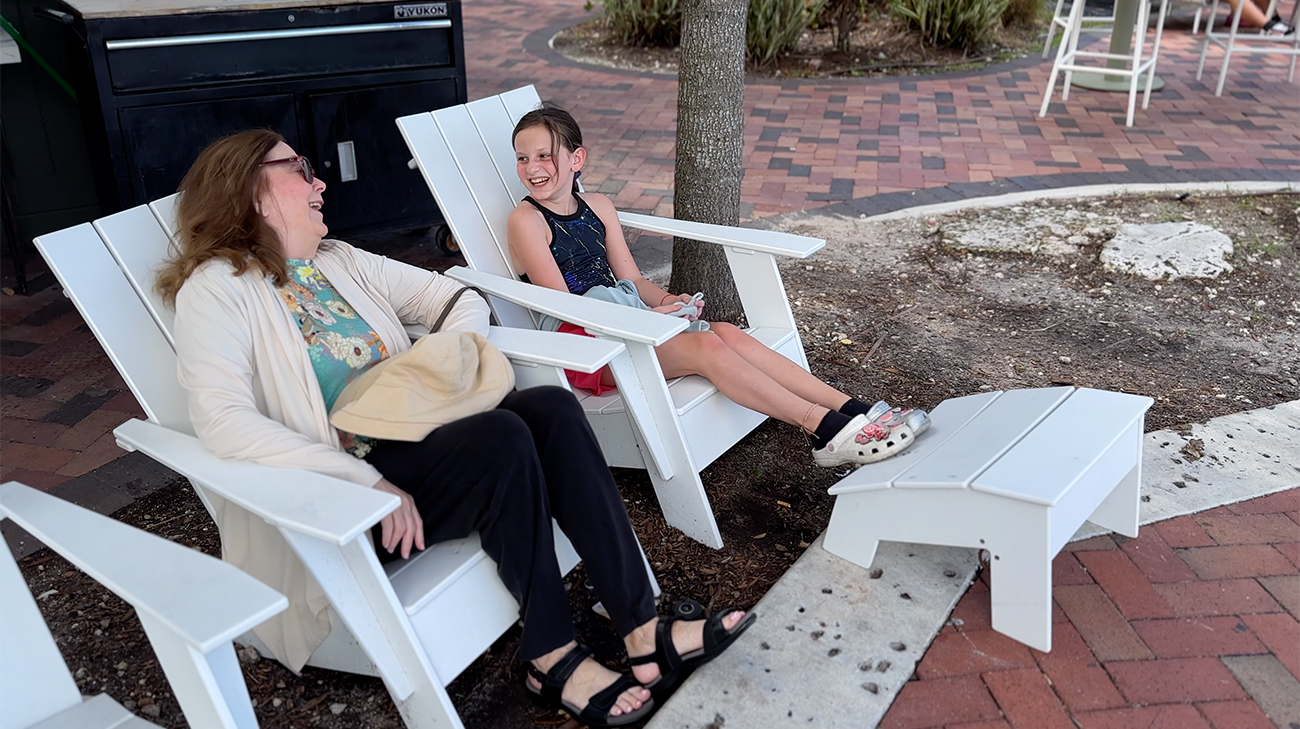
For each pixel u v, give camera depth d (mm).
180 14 3570
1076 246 4559
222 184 2064
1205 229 4551
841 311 3963
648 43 8812
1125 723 1938
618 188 5398
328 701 2102
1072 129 6508
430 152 2975
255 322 2016
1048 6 10562
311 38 3875
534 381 2260
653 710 2061
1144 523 2570
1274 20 9109
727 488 2826
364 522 1586
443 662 1902
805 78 7930
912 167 5750
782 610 2258
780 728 1938
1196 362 3578
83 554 1533
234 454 1863
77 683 2119
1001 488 2020
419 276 2400
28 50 3969
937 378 3434
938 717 1962
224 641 1321
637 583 2027
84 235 2209
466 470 1935
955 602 2275
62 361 3594
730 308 3697
